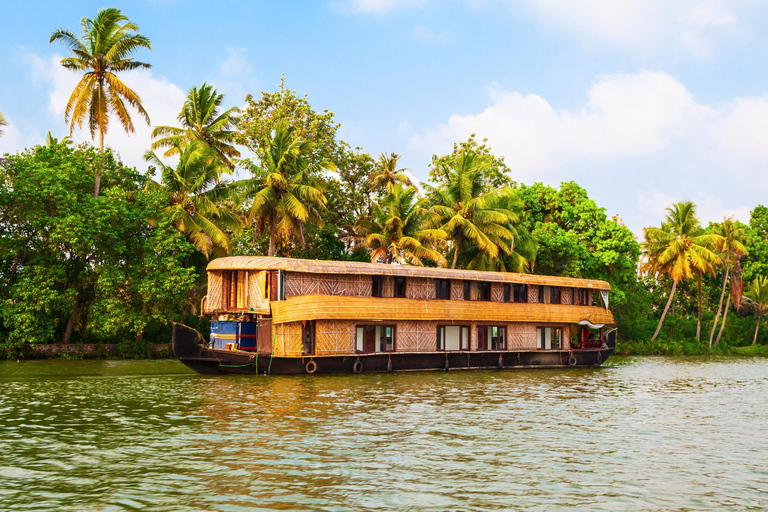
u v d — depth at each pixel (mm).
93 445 13820
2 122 31172
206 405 19219
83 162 35875
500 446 14266
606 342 40188
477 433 15641
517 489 11102
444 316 32250
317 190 38375
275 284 28375
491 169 52719
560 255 50312
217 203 41312
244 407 18906
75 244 32719
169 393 21750
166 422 16406
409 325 31766
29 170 33375
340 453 13328
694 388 27406
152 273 35031
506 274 35531
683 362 46312
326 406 19297
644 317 62812
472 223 42594
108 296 34594
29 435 14758
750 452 14273
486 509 10094
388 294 31656
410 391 23312
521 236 46562
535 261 51062
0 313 33438
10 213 34406
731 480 11922
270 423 16422
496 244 43531
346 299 29391
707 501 10688
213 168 38938
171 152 41656
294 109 48094
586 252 50625
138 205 36312
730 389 27266
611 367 39344
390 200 42188
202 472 11828
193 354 26859
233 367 27391
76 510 9812
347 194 49500
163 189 38219
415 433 15484
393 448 13852
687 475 12219
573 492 11016
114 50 37750
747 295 73188
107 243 35000
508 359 34906
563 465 12750
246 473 11789
